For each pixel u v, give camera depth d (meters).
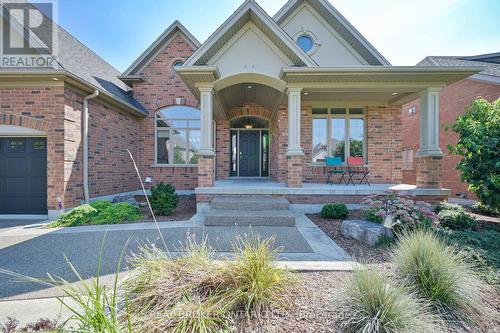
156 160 11.27
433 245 2.78
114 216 6.23
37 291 2.92
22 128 6.96
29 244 4.53
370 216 5.09
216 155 11.25
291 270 2.96
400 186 7.99
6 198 7.18
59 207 6.81
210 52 6.94
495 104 5.45
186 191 11.14
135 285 2.43
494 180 4.99
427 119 7.30
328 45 9.36
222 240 4.60
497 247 3.73
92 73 9.09
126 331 1.89
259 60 7.19
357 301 2.12
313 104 9.38
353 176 9.30
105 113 8.78
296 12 9.38
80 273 3.37
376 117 9.36
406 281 2.57
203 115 7.05
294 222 5.51
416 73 6.79
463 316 2.28
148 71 11.37
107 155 8.90
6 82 6.85
